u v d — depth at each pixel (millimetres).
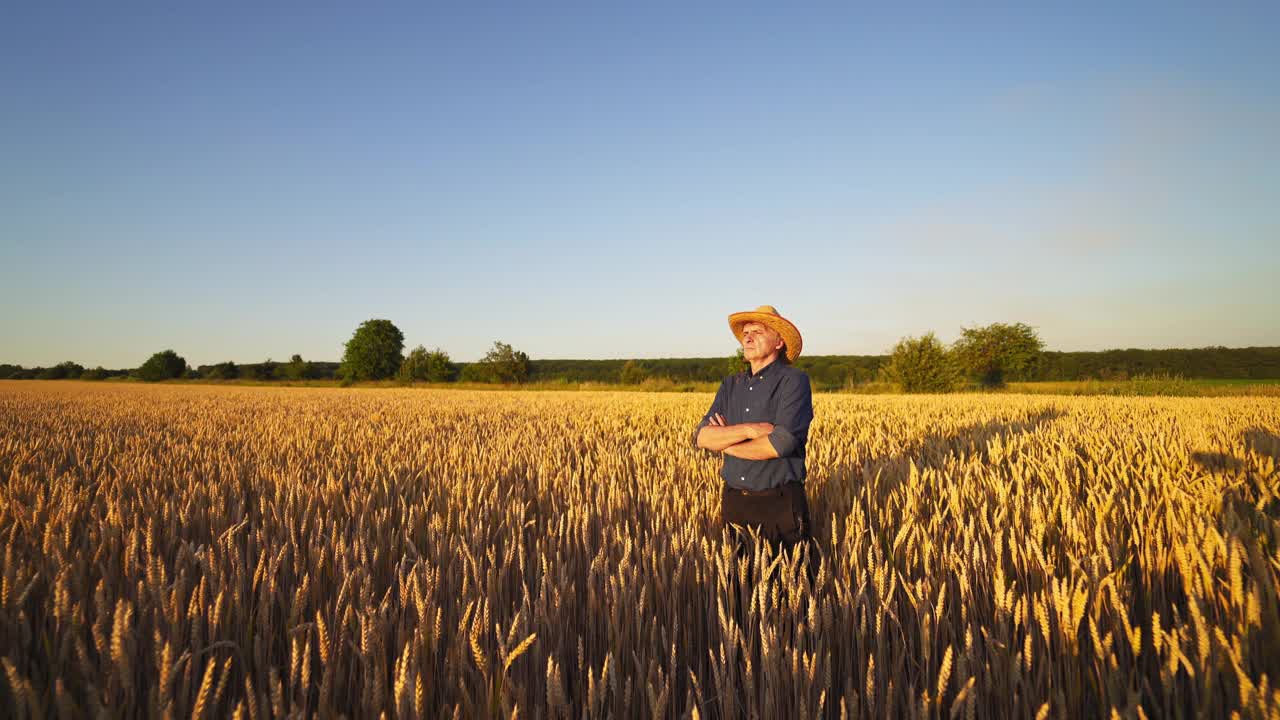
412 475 5508
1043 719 1562
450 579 2602
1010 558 2941
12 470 5727
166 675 1546
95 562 2656
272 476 5160
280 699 1626
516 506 3908
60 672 1938
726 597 2564
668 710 2068
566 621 2459
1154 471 4551
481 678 1901
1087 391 33469
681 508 3916
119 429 10719
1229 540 2389
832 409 14695
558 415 14172
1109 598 2297
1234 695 1793
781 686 1992
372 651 1922
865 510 4051
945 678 1750
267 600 2188
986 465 5652
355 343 74375
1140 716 1636
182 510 3596
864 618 2225
